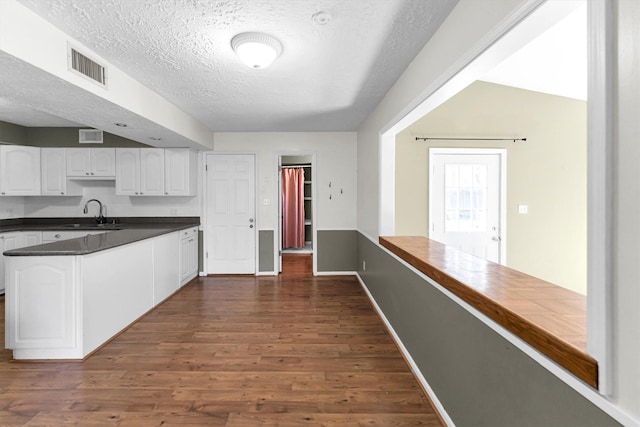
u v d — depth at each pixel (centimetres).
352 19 183
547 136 418
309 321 326
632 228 71
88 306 253
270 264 517
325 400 198
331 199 512
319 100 337
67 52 198
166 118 335
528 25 121
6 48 160
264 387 212
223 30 194
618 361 74
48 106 256
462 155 417
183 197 507
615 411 75
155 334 295
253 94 315
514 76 373
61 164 464
